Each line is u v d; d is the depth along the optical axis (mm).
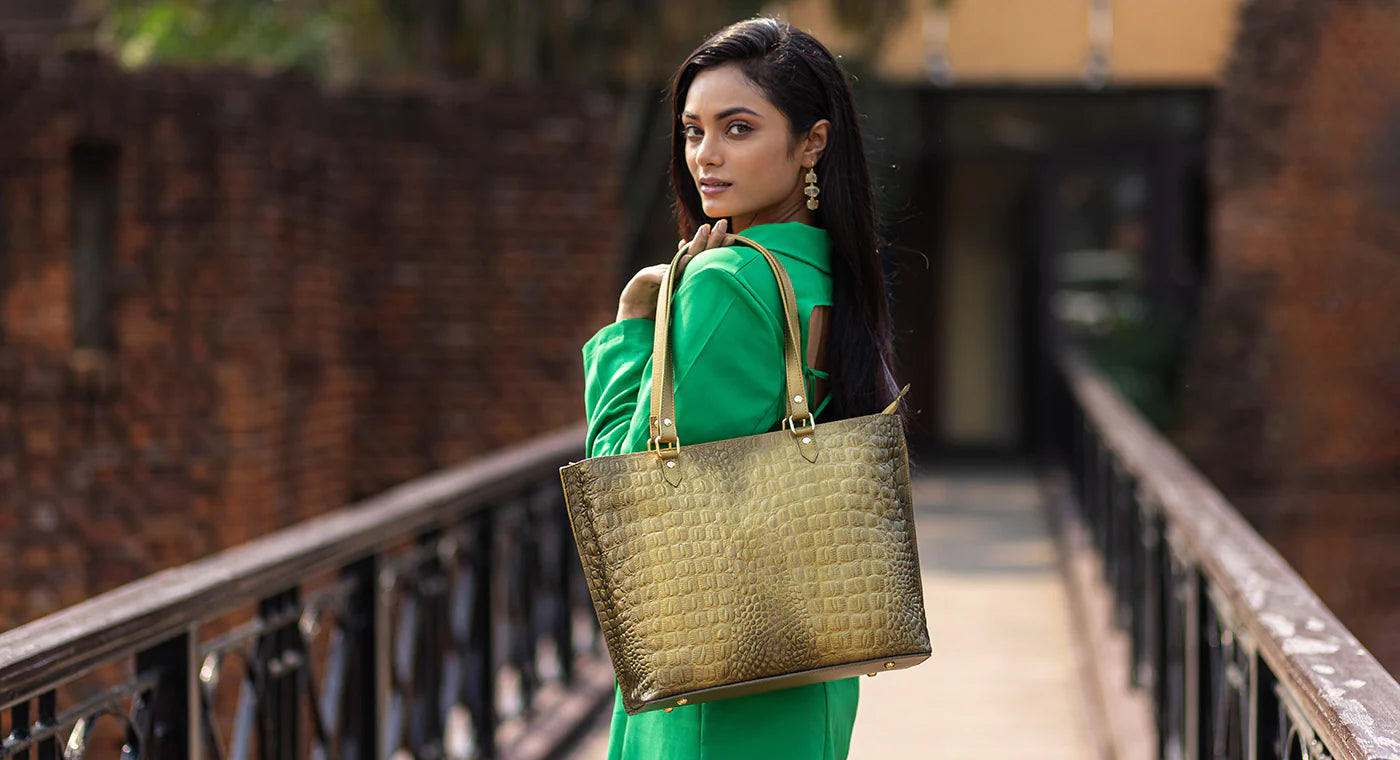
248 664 2996
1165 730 4531
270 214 7270
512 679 6016
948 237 14555
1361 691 1902
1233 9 12703
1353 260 12430
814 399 1903
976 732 5410
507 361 7988
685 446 1733
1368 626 12258
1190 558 3631
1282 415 12492
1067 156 13516
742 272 1783
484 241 7984
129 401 7109
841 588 1718
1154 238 13688
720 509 1711
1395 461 12414
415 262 7996
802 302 1842
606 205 8055
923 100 13375
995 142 13875
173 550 7074
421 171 7961
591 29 10031
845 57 10852
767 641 1693
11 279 7078
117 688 2422
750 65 1884
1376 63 12375
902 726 5488
